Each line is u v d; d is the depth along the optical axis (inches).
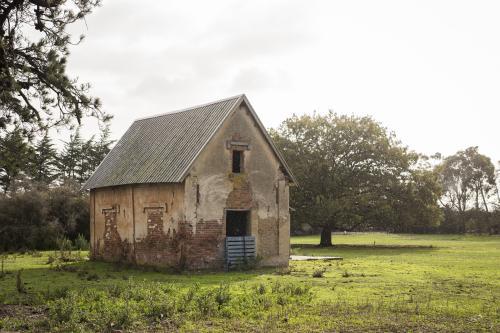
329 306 607.2
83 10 639.8
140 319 532.1
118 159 1231.5
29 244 1676.9
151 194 1071.6
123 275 936.9
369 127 2030.0
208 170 1030.4
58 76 627.5
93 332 482.6
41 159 2682.1
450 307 606.5
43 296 658.2
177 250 1005.8
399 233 3481.8
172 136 1138.0
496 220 3307.1
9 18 611.5
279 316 550.9
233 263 1032.2
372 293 716.0
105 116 663.8
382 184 2004.2
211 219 1025.5
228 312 562.3
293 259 1300.4
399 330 495.2
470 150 4055.1
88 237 1843.0
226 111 1064.2
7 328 496.1
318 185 2015.3
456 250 1711.4
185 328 499.2
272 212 1118.4
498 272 991.6
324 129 2055.9
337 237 2925.7
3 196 1764.3
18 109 635.5
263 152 1114.7
